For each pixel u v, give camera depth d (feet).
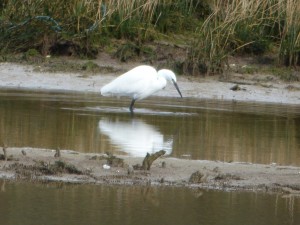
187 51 64.18
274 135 43.19
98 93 57.16
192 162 34.40
